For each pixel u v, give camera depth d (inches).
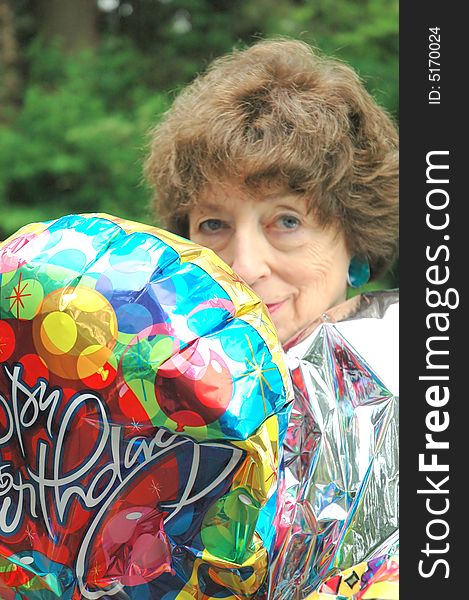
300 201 38.3
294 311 39.0
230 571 26.8
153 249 27.9
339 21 185.9
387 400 33.6
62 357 26.5
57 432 27.0
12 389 27.7
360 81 44.3
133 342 26.1
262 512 26.7
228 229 39.0
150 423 26.0
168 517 26.8
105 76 199.6
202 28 211.3
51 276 27.3
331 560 30.7
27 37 214.8
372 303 37.9
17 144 175.9
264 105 39.1
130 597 27.4
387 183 42.3
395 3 181.2
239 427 25.5
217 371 25.9
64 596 28.0
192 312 26.7
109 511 27.0
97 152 174.6
